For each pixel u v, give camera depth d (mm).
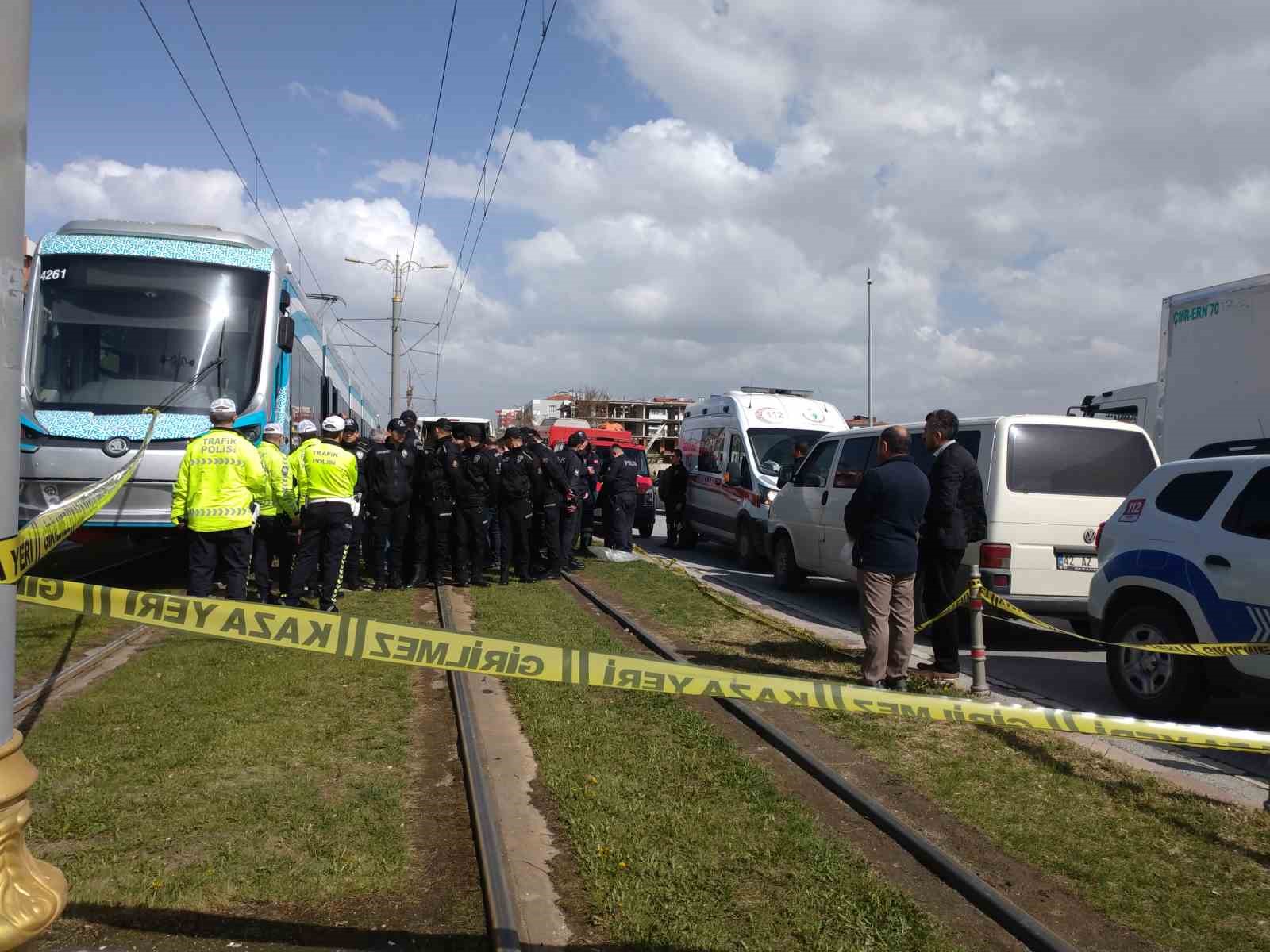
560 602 10117
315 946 3156
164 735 5121
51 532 2441
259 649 7141
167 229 10844
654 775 4766
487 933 3271
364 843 3900
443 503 11062
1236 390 9922
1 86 1650
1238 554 5805
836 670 7145
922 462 9172
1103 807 4500
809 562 11273
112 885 3438
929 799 4570
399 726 5492
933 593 7051
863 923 3332
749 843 3955
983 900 3506
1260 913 3502
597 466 15672
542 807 4441
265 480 8047
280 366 11148
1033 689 7113
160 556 13117
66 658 6727
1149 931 3369
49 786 4379
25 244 1746
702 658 7480
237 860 3703
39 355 9953
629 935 3223
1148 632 6332
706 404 17172
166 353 10242
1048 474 8242
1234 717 6461
